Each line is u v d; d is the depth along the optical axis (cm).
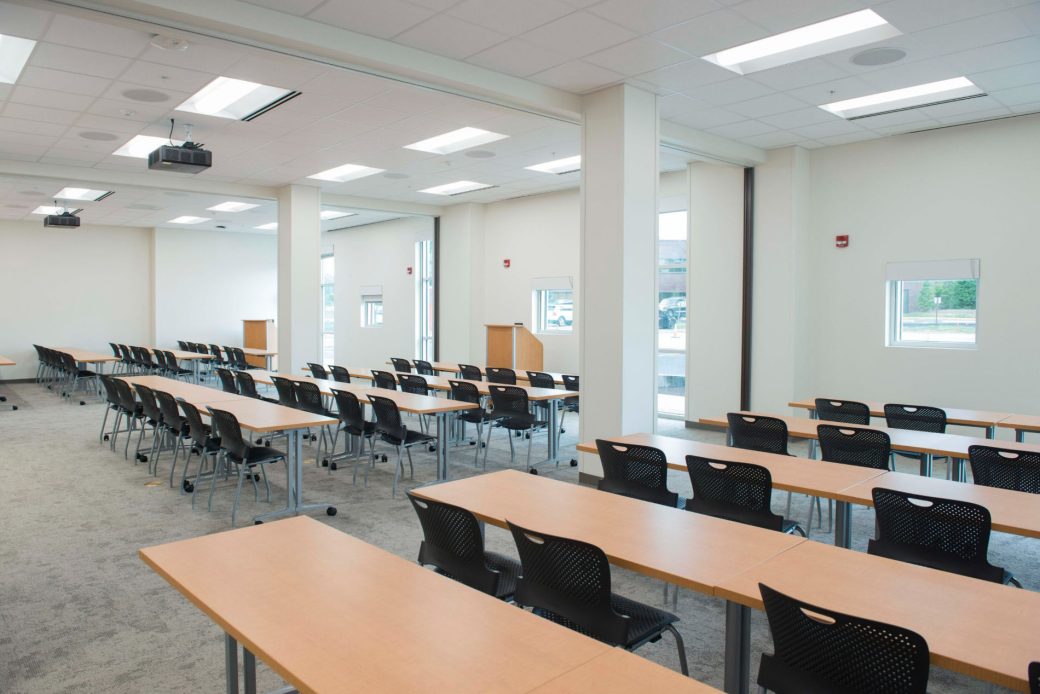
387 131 707
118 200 1171
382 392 660
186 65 511
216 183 999
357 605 184
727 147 741
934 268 701
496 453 715
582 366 602
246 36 423
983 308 672
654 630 227
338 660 154
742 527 252
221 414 479
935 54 491
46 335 1467
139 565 399
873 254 745
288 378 717
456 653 158
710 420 506
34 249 1452
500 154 820
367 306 1537
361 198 1144
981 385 675
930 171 703
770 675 184
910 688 156
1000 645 161
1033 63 508
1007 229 655
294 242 1030
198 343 1455
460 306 1227
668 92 582
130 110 629
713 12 423
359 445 663
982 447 362
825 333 785
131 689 268
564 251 1084
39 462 669
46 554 416
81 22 433
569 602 218
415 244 1369
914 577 204
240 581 199
